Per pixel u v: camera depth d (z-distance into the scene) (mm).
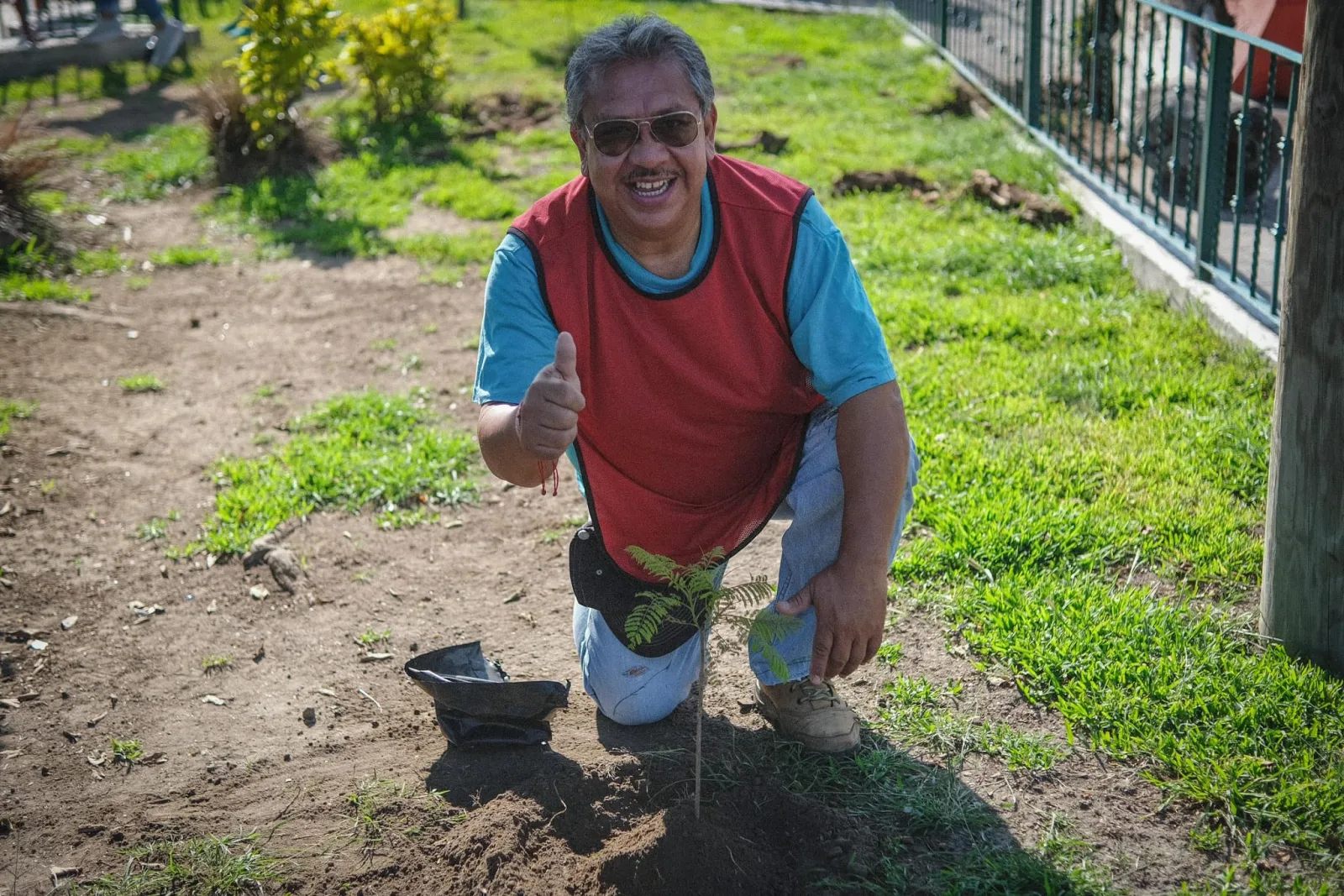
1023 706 3193
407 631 3900
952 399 4988
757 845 2691
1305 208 2951
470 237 7910
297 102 11375
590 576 3010
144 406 5723
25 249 7746
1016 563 3822
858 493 2639
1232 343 5277
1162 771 2914
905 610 3656
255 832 2951
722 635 3674
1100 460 4414
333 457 4992
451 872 2752
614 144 2475
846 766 2990
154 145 10477
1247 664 3199
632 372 2701
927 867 2652
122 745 3346
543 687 3090
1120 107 7055
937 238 6973
